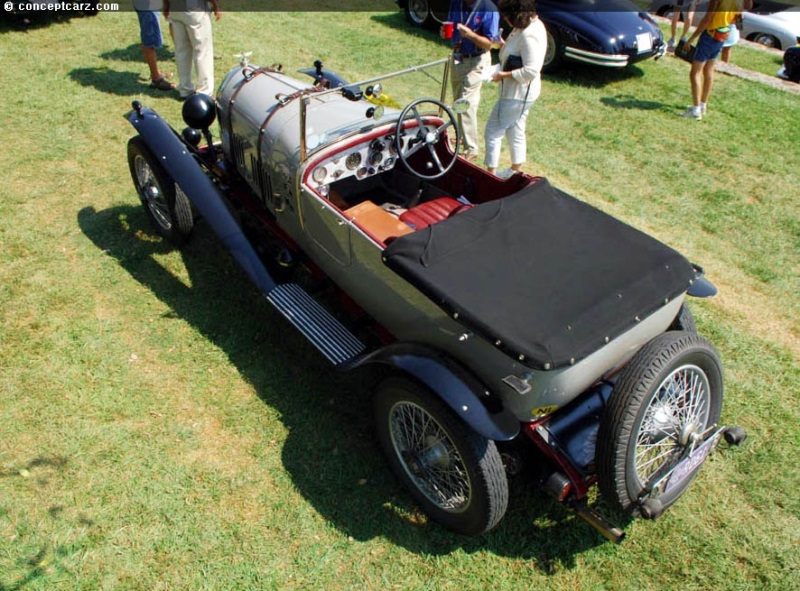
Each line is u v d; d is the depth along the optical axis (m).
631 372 2.96
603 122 8.44
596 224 3.73
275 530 3.54
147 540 3.46
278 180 4.53
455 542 3.55
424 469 3.56
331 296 5.02
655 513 3.08
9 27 9.73
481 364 3.26
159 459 3.86
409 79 7.46
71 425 4.02
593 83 9.73
